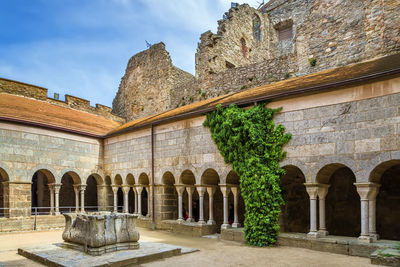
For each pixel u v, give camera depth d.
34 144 16.41
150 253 8.84
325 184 10.54
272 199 10.97
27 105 19.33
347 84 9.71
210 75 20.95
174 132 15.23
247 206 11.39
